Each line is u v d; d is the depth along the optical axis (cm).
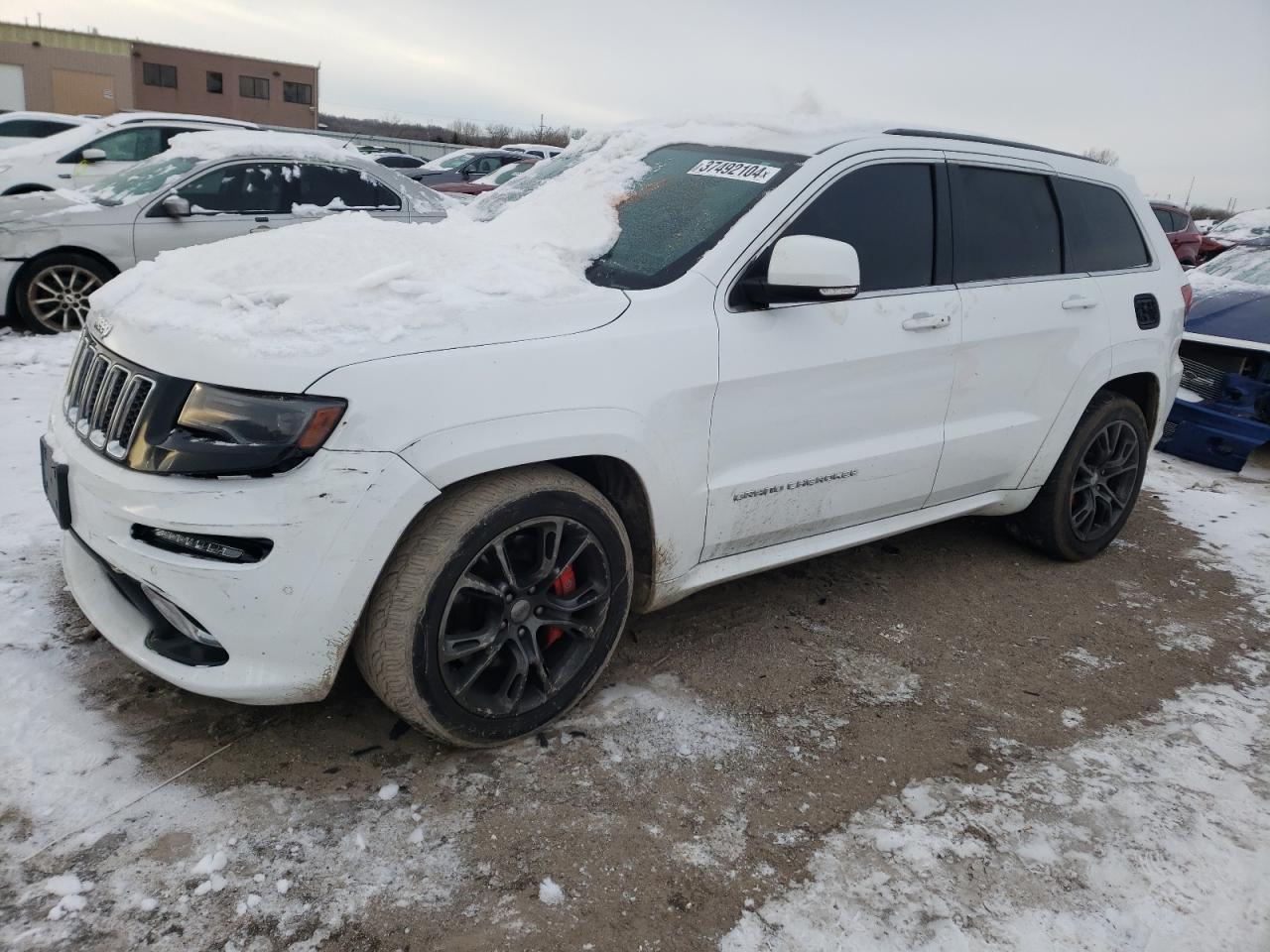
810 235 299
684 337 275
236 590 220
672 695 300
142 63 4666
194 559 221
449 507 238
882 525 360
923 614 377
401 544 236
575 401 250
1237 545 488
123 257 730
